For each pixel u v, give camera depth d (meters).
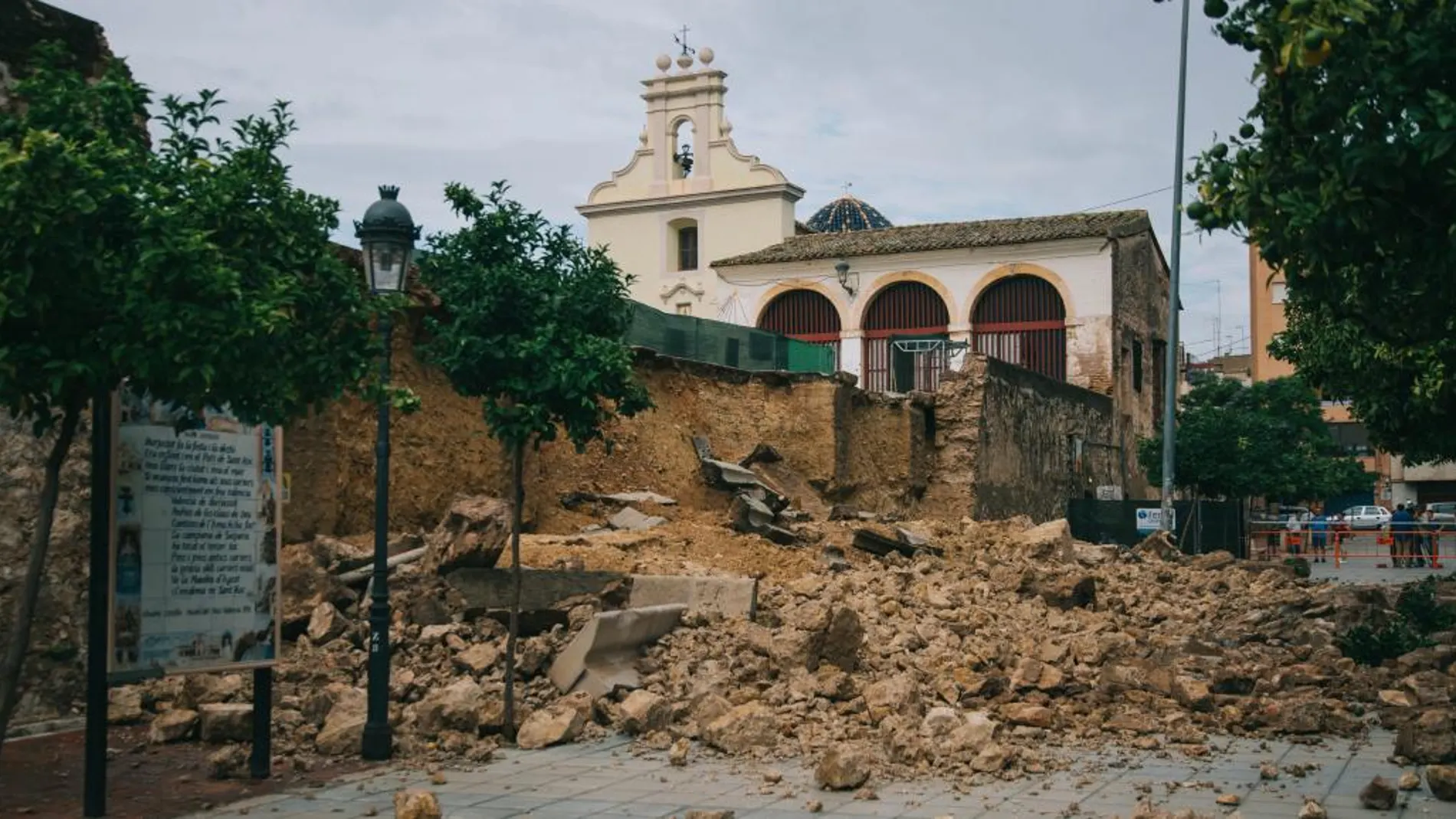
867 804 10.20
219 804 10.41
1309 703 13.42
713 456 28.95
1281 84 9.17
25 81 9.03
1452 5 8.12
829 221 61.41
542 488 23.88
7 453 13.43
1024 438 40.31
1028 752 11.62
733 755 12.27
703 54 54.94
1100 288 46.50
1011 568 22.16
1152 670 14.93
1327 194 8.62
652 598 17.47
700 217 54.12
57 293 8.11
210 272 8.32
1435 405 13.70
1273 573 28.08
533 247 13.53
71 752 12.40
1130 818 9.52
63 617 13.77
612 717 13.66
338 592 16.06
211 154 9.55
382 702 12.24
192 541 10.60
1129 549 32.44
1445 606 21.91
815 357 36.03
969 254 47.66
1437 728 11.79
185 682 13.77
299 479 18.61
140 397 9.62
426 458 21.28
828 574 21.16
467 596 16.94
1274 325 74.88
